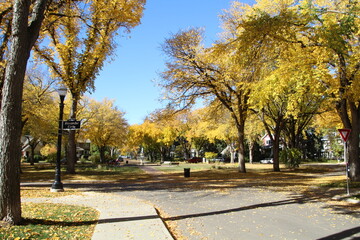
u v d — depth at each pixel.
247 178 22.39
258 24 9.42
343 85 14.39
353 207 10.04
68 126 14.22
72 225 6.92
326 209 9.68
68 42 20.86
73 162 25.33
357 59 13.06
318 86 14.11
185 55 23.80
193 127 48.69
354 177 17.06
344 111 17.06
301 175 24.77
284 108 27.00
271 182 18.97
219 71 23.30
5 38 15.05
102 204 10.23
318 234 6.68
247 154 69.88
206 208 9.93
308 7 11.00
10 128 6.34
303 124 33.81
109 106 50.66
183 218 8.39
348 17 11.00
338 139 57.31
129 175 25.88
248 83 18.58
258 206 10.24
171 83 24.33
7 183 6.28
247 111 27.38
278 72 13.23
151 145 68.69
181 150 79.88
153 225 7.07
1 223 6.11
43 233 5.94
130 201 11.11
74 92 22.34
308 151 72.75
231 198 12.20
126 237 6.03
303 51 12.24
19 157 6.52
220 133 42.81
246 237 6.47
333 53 12.59
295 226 7.43
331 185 15.91
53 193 13.39
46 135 38.44
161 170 34.41
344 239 6.27
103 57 20.83
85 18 15.84
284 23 9.48
